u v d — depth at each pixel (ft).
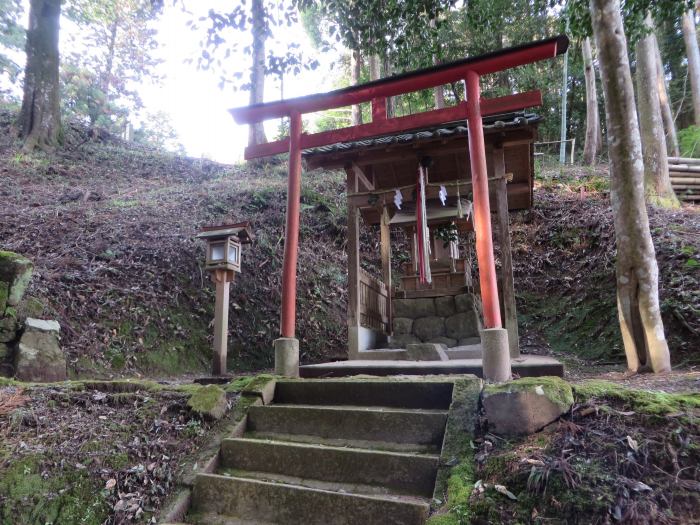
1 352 14.37
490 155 19.79
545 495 7.11
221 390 12.11
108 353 17.99
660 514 6.48
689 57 53.93
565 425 8.42
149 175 42.57
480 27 29.96
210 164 48.44
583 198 35.88
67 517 8.36
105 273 21.61
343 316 29.04
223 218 31.83
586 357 22.41
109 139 51.57
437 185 18.20
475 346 19.39
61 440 9.87
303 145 16.17
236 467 10.14
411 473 8.71
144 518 8.66
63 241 23.76
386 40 28.40
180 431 10.96
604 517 6.57
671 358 18.54
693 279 21.30
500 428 8.84
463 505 7.30
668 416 8.01
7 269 15.17
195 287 24.08
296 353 14.61
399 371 13.84
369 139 19.62
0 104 50.44
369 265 34.17
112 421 10.96
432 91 49.57
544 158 52.85
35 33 41.22
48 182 34.55
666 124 53.21
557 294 28.78
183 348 20.71
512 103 13.98
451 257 22.79
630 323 16.16
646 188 34.81
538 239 33.47
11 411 10.41
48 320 15.99
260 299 26.25
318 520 8.30
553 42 12.62
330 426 10.69
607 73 16.76
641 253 15.96
